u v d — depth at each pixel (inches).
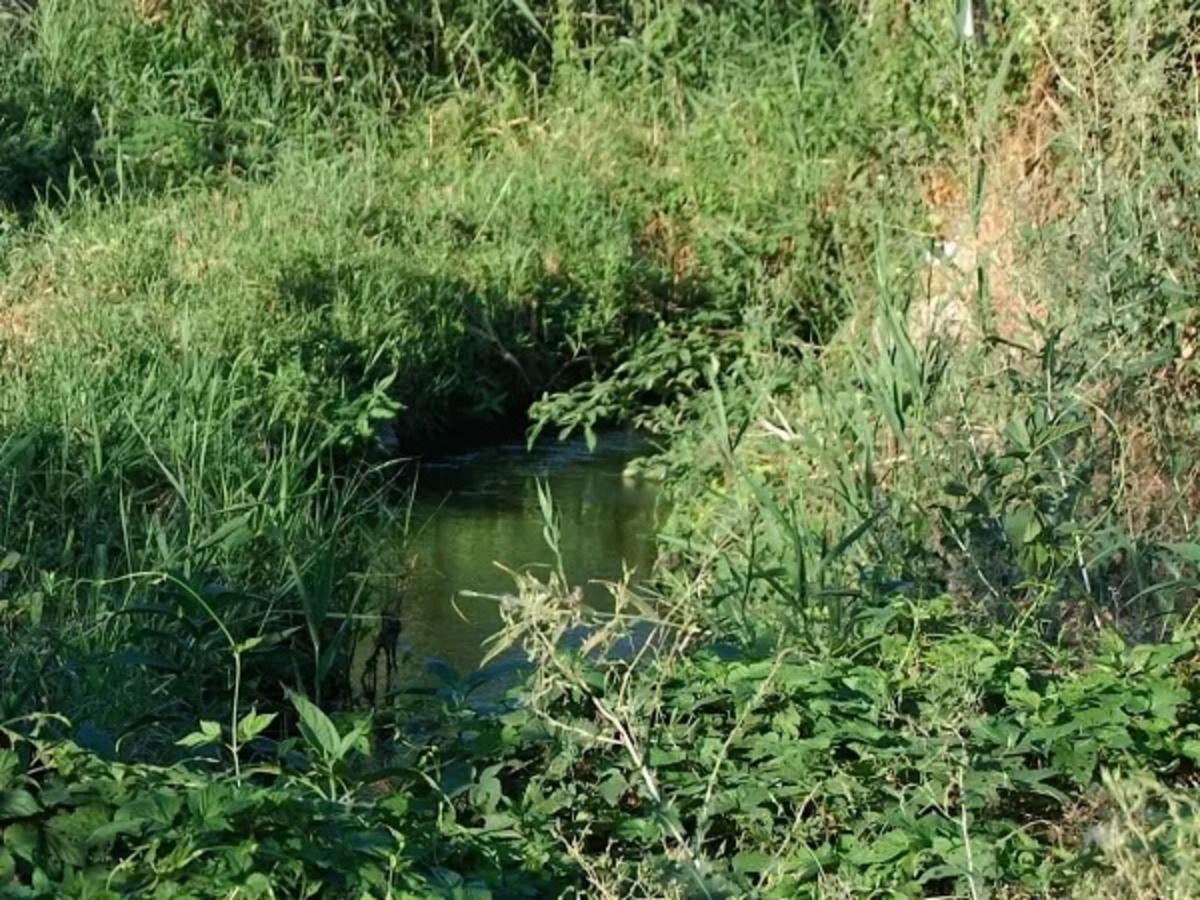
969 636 213.9
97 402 323.3
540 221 502.3
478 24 598.5
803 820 188.4
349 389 403.2
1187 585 230.1
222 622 235.9
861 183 462.0
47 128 531.8
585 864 171.0
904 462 286.5
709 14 595.2
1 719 200.4
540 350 464.1
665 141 561.9
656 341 463.5
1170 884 147.9
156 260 429.1
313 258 434.0
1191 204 286.7
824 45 570.3
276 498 295.7
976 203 330.0
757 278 468.4
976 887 167.3
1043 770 186.5
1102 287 273.9
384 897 159.6
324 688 263.9
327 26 574.9
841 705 198.5
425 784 190.2
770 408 362.9
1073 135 293.6
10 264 433.4
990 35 389.1
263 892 154.4
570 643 269.3
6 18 564.1
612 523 365.7
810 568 267.7
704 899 169.9
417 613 302.2
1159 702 195.0
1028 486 240.2
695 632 224.8
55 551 273.1
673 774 191.9
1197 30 314.7
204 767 195.0
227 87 559.5
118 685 226.4
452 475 405.7
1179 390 280.5
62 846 157.9
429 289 447.8
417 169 536.4
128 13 565.0
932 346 309.4
